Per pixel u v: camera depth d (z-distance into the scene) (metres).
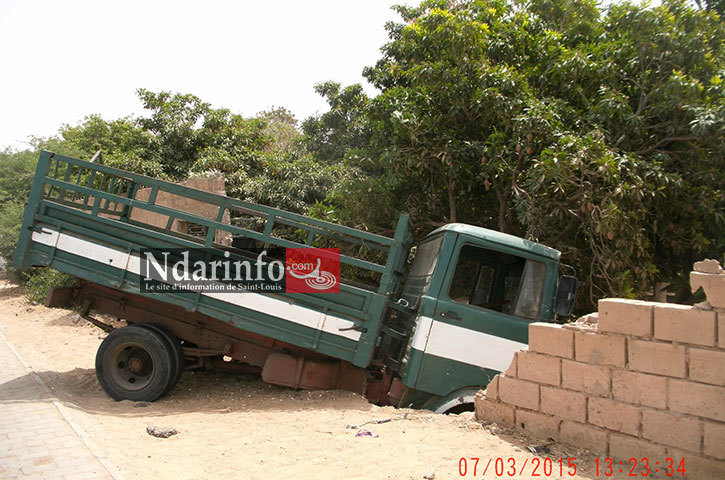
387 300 5.45
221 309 5.58
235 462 3.77
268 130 23.27
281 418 5.02
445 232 5.44
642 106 7.45
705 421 3.29
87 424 4.66
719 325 3.28
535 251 5.32
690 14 7.61
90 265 5.73
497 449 3.84
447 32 7.96
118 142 22.95
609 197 6.54
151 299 6.11
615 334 3.74
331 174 13.38
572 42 8.51
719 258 7.57
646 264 7.30
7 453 3.84
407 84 11.71
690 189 7.25
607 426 3.73
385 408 5.29
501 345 5.18
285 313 5.47
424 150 8.14
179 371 5.93
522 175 7.87
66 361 8.27
